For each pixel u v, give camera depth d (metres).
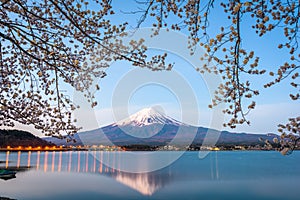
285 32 4.78
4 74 7.16
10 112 7.12
